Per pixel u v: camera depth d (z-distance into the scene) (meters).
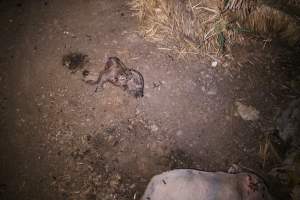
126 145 1.81
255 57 2.18
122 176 1.71
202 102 1.98
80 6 2.33
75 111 1.89
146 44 2.18
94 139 1.81
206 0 2.24
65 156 1.75
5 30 2.18
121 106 1.93
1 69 2.01
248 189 1.57
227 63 2.14
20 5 2.31
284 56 2.19
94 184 1.68
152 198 1.51
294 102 1.90
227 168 1.77
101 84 1.96
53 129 1.83
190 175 1.56
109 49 2.13
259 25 2.28
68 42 2.15
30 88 1.95
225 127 1.90
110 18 2.28
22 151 1.75
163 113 1.92
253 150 1.82
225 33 2.23
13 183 1.66
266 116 1.94
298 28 2.18
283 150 1.81
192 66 2.11
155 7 2.28
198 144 1.83
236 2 2.21
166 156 1.79
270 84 2.06
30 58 2.06
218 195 1.51
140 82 1.94
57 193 1.65
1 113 1.86
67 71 2.02
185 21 2.20
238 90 2.03
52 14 2.28
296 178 1.68
